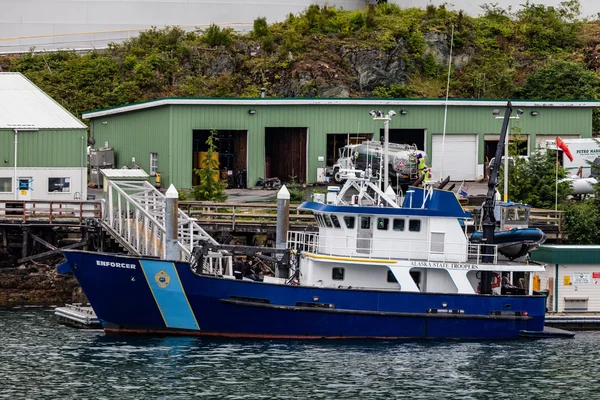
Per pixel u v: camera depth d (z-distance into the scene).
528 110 187.25
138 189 143.25
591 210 154.12
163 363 100.69
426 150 184.38
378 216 113.50
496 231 119.94
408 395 92.69
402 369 101.06
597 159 175.12
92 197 160.38
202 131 183.75
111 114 197.62
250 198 166.00
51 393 90.62
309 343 110.12
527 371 101.88
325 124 181.62
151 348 106.56
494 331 115.00
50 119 157.25
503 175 162.62
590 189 165.12
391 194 124.00
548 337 116.81
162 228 124.81
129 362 101.00
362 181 118.38
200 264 111.31
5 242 141.75
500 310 114.75
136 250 131.12
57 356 102.75
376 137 183.25
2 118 155.88
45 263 141.00
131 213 142.75
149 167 182.62
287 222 124.69
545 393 94.69
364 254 113.44
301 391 92.62
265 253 123.00
